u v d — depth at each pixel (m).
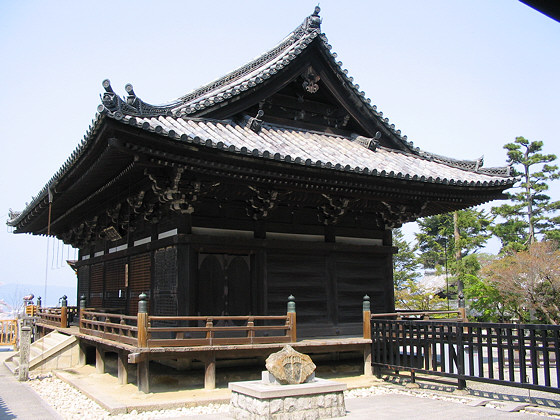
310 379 11.05
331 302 16.88
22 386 15.31
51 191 17.69
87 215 22.05
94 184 16.47
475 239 48.19
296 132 17.34
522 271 32.56
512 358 11.26
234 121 16.16
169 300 14.60
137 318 12.20
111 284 20.44
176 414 11.05
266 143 14.88
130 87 12.06
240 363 14.98
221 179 14.19
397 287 52.34
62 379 15.69
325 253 17.08
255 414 9.91
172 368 14.67
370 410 11.36
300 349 13.89
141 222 17.34
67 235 27.05
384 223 18.67
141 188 15.27
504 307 35.34
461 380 12.84
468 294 36.25
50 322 23.66
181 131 13.06
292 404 10.11
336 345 14.48
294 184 14.90
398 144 18.94
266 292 15.56
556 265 31.78
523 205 48.75
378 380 14.85
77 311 22.30
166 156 12.34
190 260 14.24
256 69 18.78
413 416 10.74
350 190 15.88
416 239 57.38
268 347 13.29
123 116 11.14
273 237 16.08
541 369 18.50
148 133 11.60
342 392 10.84
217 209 15.15
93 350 18.81
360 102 17.80
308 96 17.86
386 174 15.02
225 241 14.79
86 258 25.34
